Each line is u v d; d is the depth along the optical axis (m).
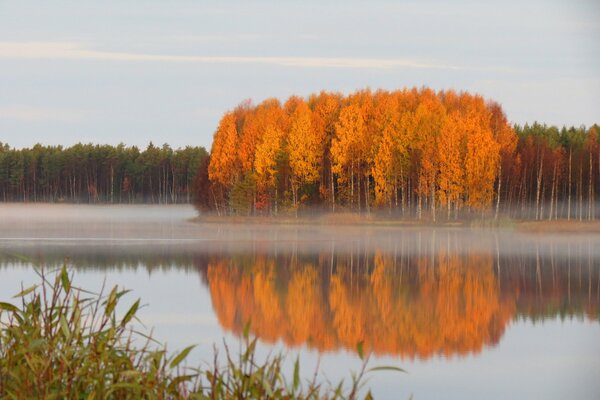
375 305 46.53
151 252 81.62
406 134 141.62
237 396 11.11
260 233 119.69
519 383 28.62
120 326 11.97
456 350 34.41
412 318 42.38
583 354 33.44
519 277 61.56
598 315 43.72
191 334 35.34
